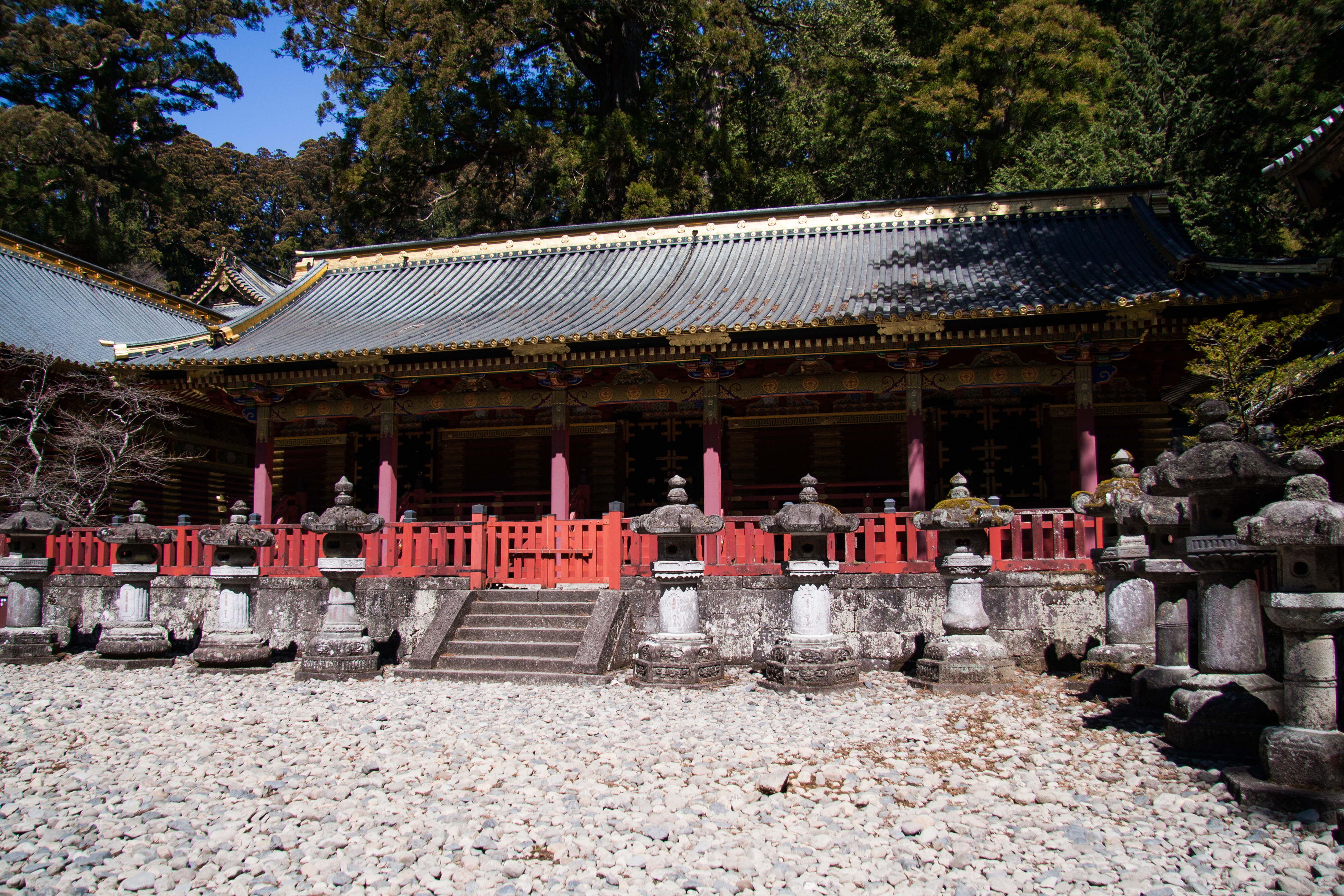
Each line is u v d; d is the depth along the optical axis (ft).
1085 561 42.88
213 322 110.22
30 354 71.72
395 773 27.22
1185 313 53.98
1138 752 27.66
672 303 63.98
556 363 59.82
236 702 39.27
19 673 48.73
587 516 70.59
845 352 56.65
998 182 105.29
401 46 117.08
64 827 23.17
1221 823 21.71
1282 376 44.04
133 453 73.67
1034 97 113.80
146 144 171.32
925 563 44.70
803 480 40.73
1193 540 26.58
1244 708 25.82
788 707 35.65
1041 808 23.27
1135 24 108.17
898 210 73.72
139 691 42.34
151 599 54.75
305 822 23.20
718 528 41.27
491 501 75.66
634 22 127.03
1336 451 46.52
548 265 78.48
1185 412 49.62
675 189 120.78
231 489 92.02
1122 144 101.86
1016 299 53.72
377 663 45.19
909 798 23.88
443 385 66.13
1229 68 102.32
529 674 42.32
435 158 123.03
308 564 52.54
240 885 19.15
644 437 74.54
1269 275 52.65
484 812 23.43
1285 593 22.13
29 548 54.13
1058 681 39.52
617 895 18.22
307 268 85.35
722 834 21.53
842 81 129.90
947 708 34.76
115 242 150.30
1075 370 55.57
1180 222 66.44
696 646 41.09
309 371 62.95
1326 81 97.50
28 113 133.59
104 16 156.87
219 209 194.08
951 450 68.95
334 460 80.02
